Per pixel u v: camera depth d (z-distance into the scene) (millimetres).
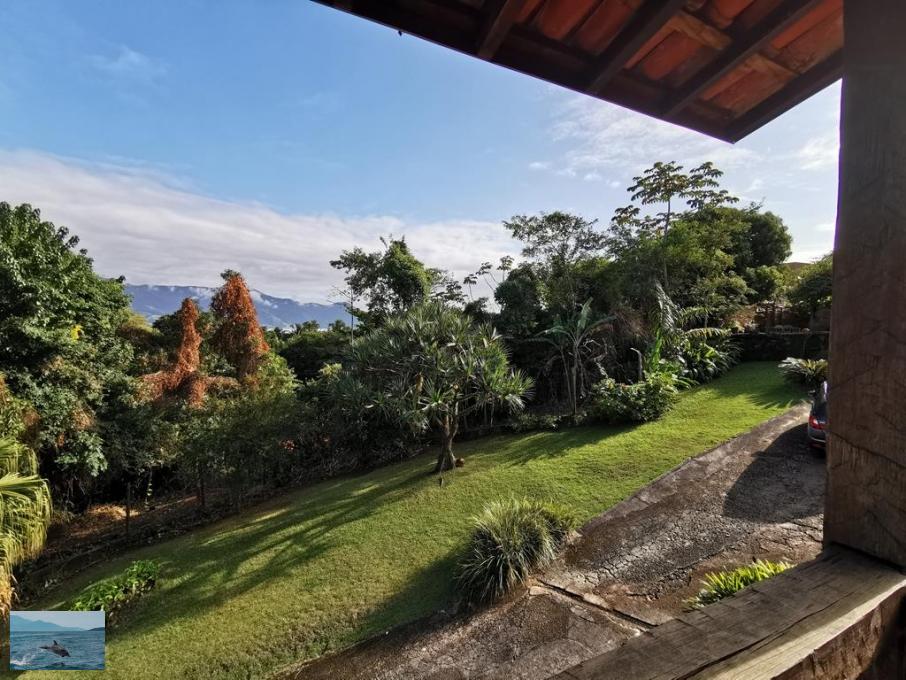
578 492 6359
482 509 6254
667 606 3934
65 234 9789
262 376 12289
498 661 3676
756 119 1634
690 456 6836
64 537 7797
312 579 5184
